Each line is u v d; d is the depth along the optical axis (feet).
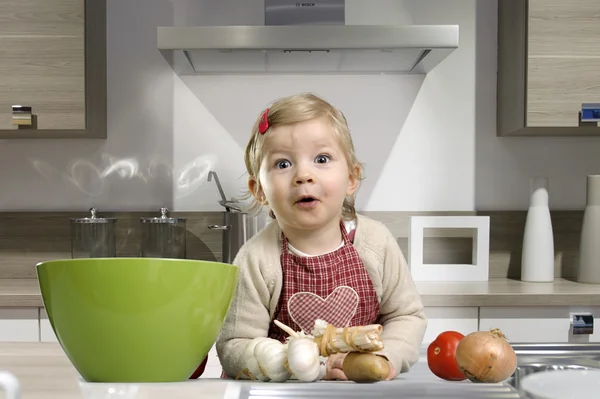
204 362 2.94
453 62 8.58
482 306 6.82
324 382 2.03
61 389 1.80
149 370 1.97
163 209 7.82
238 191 8.52
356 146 8.55
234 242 7.75
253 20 8.50
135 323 1.93
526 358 2.27
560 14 7.48
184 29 6.95
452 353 2.18
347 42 6.95
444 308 6.80
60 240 8.49
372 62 7.88
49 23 7.42
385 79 8.55
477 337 2.06
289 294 3.58
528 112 7.52
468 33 8.58
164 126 8.53
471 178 8.59
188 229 8.47
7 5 7.41
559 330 6.85
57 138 8.45
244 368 2.44
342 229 3.70
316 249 3.58
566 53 7.48
